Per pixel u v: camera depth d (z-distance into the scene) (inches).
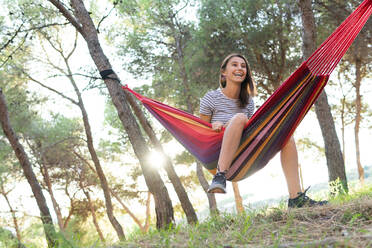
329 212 102.8
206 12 466.6
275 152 128.2
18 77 444.8
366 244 72.6
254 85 139.6
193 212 241.4
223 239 90.0
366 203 102.3
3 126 308.0
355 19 119.6
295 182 125.1
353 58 538.3
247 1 448.1
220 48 465.1
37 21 397.4
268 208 121.4
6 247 87.9
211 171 138.9
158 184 198.4
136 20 489.4
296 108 122.4
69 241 85.5
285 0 425.7
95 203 774.5
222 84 140.9
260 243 83.1
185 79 498.0
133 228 124.6
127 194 767.1
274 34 451.5
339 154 308.5
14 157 603.2
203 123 130.3
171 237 99.0
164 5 471.8
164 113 140.9
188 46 503.5
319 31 457.7
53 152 600.4
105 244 103.2
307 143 728.3
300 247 74.6
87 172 729.0
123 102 205.9
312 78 118.4
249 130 120.8
